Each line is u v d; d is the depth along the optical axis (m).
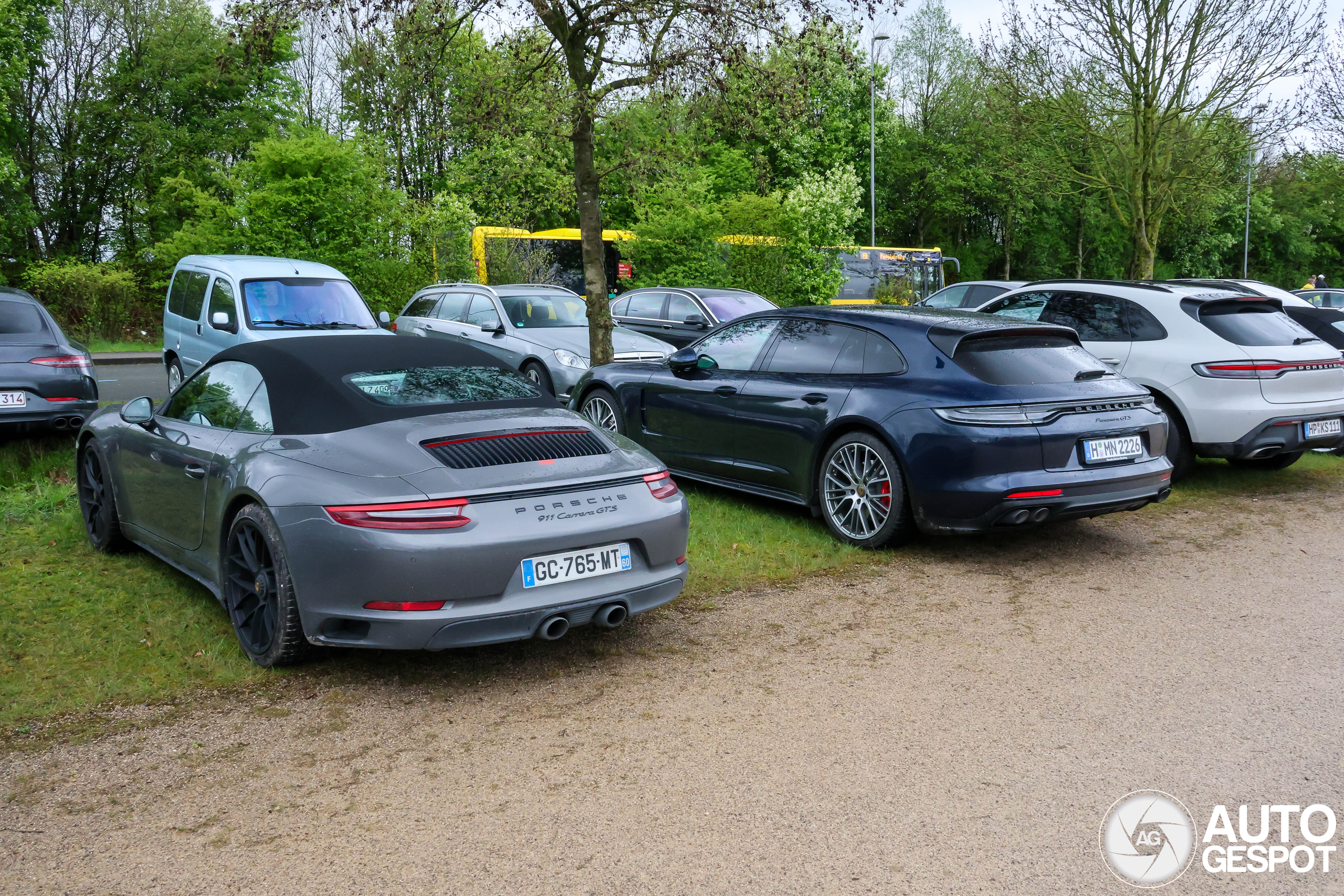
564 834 2.72
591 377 8.13
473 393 4.32
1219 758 3.20
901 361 5.77
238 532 4.02
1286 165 27.33
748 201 19.75
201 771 3.11
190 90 33.19
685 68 8.70
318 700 3.67
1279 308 7.79
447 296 12.78
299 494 3.66
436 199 21.52
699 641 4.34
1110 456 5.52
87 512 5.71
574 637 4.39
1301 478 8.16
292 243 18.30
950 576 5.34
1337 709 3.58
